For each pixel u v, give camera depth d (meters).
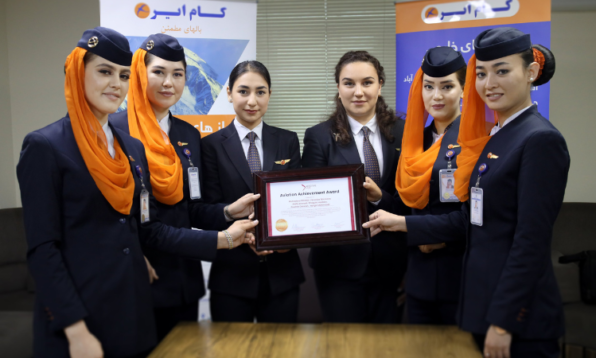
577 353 2.41
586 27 3.46
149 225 1.60
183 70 1.90
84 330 1.22
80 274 1.27
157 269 1.80
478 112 1.49
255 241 1.74
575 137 3.53
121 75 1.32
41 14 3.64
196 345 1.30
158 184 1.74
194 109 2.98
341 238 1.71
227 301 1.88
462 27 2.91
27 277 2.78
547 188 1.20
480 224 1.36
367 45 3.93
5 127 3.60
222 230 1.85
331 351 1.25
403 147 1.90
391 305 2.05
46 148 1.22
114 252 1.33
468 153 1.49
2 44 3.58
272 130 1.99
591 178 3.52
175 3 2.94
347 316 1.94
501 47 1.25
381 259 1.93
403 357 1.21
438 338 1.34
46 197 1.21
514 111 1.34
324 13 3.95
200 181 1.93
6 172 3.59
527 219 1.21
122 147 1.43
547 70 1.34
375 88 1.94
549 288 1.27
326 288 1.98
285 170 1.77
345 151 1.97
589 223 3.03
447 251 1.75
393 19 3.90
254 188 1.77
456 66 1.75
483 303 1.34
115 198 1.31
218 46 2.97
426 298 1.77
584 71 3.48
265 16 3.98
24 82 3.66
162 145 1.81
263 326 1.46
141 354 1.46
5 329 2.32
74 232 1.27
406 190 1.82
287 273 1.89
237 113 1.92
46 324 1.25
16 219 2.94
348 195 1.75
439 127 1.91
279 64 3.98
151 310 1.46
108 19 2.89
